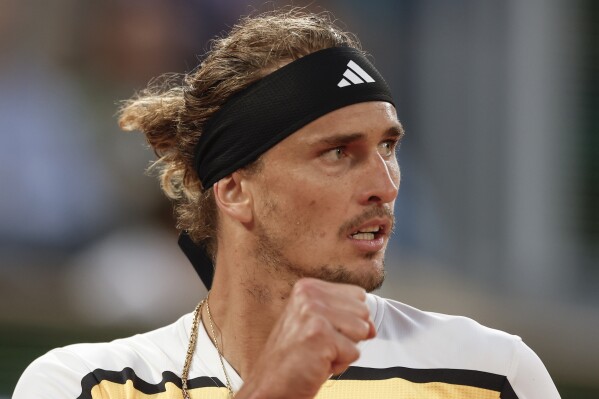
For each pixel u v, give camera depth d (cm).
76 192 2270
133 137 2295
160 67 2330
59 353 715
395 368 683
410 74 2328
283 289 668
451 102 2320
